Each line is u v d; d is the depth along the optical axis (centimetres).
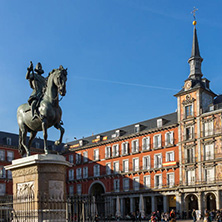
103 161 6353
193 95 5125
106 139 6519
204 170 4803
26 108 1220
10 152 6294
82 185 6612
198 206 4759
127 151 5981
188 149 5100
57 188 1112
